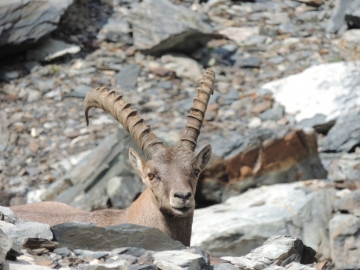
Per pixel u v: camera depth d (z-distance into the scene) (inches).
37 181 1820.9
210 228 1392.7
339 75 2126.0
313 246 1402.6
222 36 2456.9
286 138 1678.2
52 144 1955.0
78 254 664.4
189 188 842.2
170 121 2027.6
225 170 1628.9
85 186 1681.8
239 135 1963.6
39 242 663.8
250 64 2325.3
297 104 2075.5
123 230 723.4
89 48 2316.7
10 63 2231.8
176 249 700.0
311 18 2546.8
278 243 786.2
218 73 2283.5
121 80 2203.5
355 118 1971.0
